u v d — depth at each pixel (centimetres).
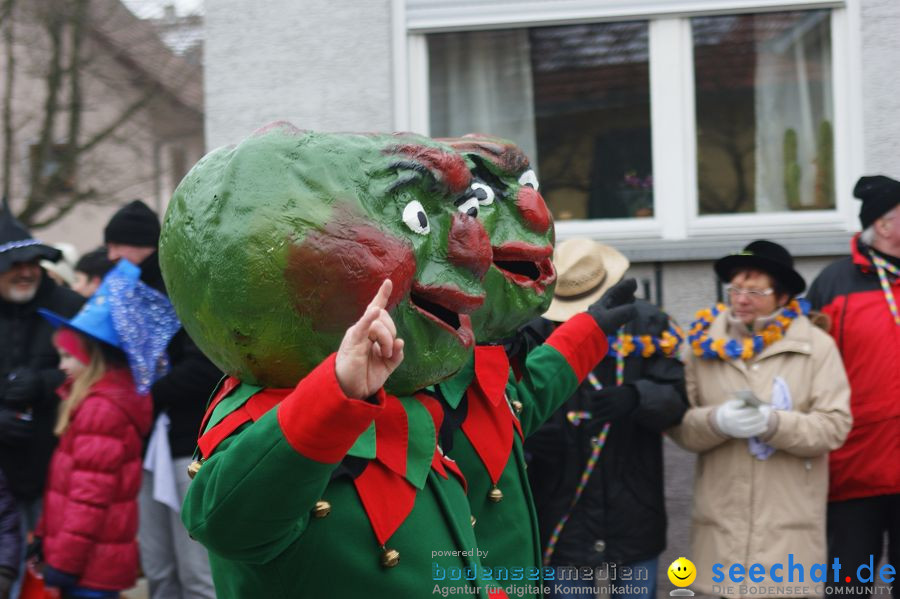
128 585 380
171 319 394
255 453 193
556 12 534
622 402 371
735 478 384
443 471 240
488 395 267
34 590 387
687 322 525
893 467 407
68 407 381
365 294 208
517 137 548
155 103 1405
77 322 381
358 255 207
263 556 204
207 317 215
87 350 383
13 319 441
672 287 528
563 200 545
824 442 377
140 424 385
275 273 206
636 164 539
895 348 409
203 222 213
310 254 205
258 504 193
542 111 546
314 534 215
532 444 380
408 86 543
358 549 218
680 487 499
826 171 530
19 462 427
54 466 382
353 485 221
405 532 225
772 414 374
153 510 412
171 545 414
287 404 192
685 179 532
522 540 273
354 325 192
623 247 529
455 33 546
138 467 385
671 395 377
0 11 1238
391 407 228
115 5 1326
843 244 516
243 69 542
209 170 220
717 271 408
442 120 549
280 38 539
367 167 217
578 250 399
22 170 1320
